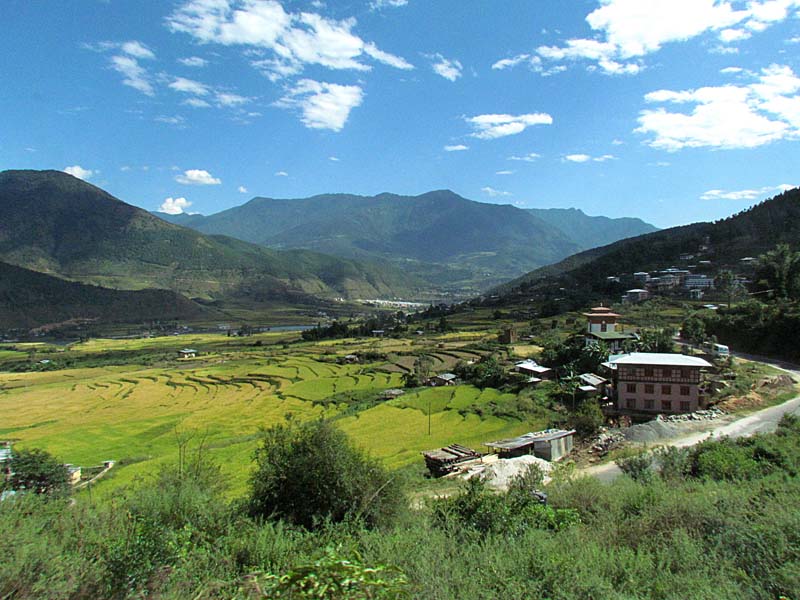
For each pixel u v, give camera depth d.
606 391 67.62
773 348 83.75
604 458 41.12
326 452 16.23
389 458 49.44
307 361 139.25
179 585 8.47
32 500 12.01
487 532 12.70
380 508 15.91
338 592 5.78
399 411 72.31
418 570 8.96
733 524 11.81
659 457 28.95
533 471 19.86
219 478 19.28
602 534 12.29
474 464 43.03
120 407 103.69
